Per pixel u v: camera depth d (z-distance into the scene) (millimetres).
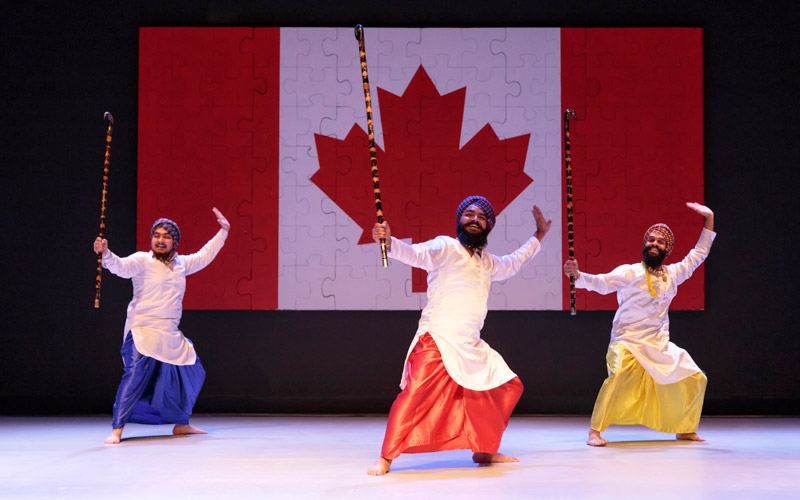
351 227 6094
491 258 4199
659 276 4859
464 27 6203
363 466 3936
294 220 6090
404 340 6125
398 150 6105
